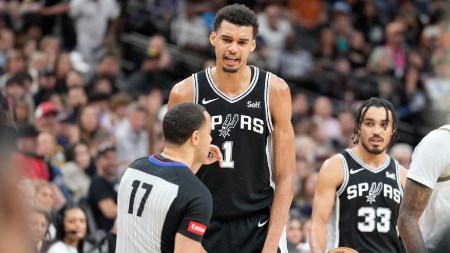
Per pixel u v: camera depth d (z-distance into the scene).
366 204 5.82
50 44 13.91
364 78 17.27
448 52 17.89
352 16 18.50
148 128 11.37
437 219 4.84
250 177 5.00
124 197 4.48
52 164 9.47
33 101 12.19
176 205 4.28
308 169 11.16
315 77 16.80
